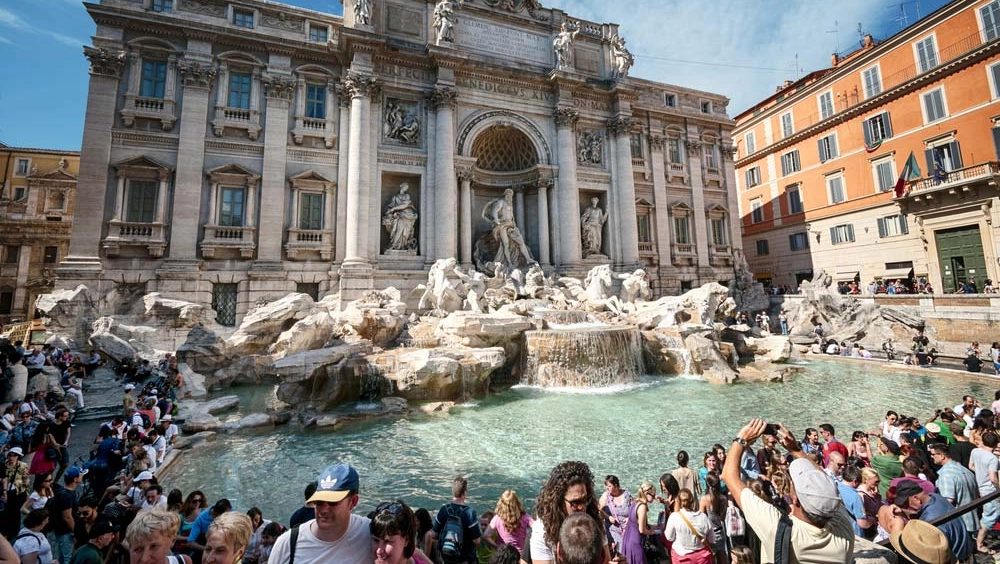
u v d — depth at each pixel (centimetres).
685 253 3656
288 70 2647
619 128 3441
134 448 873
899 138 3177
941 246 2867
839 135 3591
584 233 3350
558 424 1402
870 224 3359
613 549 628
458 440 1273
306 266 2575
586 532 285
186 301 2262
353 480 345
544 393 1828
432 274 2453
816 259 3781
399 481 1012
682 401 1658
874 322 2720
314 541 334
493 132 3241
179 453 1159
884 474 844
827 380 1991
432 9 3009
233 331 2277
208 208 2450
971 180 2606
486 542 580
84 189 2233
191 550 609
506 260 3028
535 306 2488
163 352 1992
